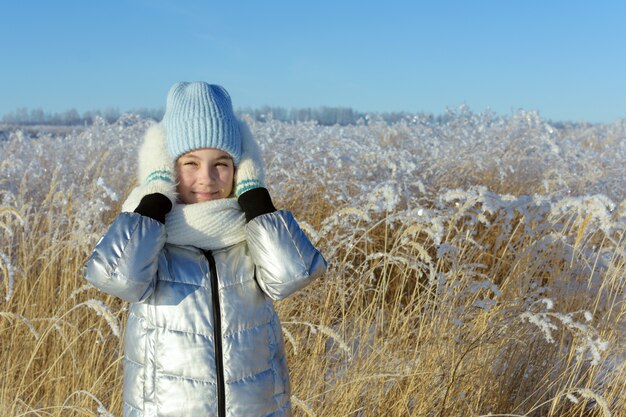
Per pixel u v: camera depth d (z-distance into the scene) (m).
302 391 3.02
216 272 2.00
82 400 3.01
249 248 2.02
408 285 4.49
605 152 10.08
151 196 1.97
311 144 8.00
